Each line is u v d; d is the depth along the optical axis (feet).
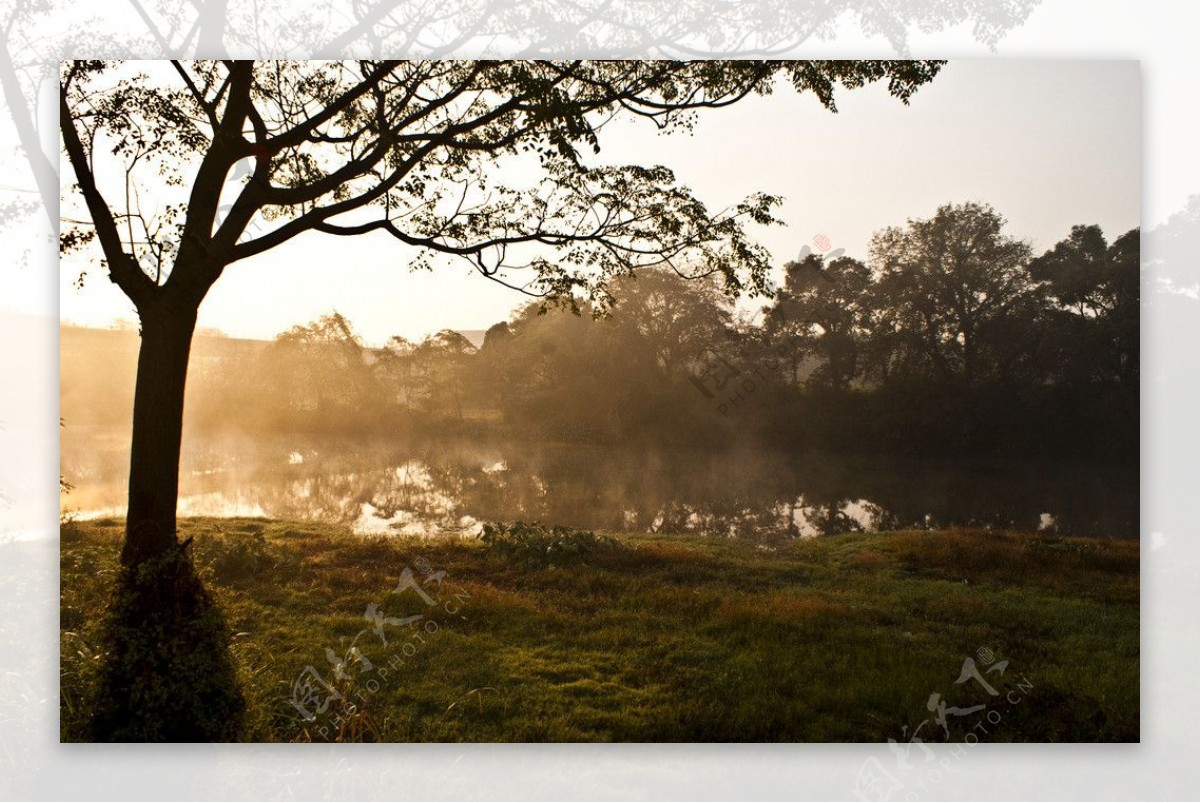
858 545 47.26
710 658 23.76
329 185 19.66
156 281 17.78
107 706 15.19
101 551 24.61
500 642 25.22
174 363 17.31
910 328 97.81
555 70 21.45
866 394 104.47
